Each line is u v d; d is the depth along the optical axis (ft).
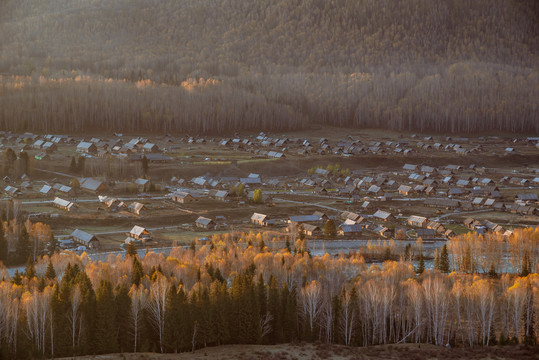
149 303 522.47
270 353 492.54
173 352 500.74
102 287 515.50
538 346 523.70
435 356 500.33
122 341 506.07
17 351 476.54
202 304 515.91
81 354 487.20
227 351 495.82
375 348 518.37
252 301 527.40
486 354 505.66
